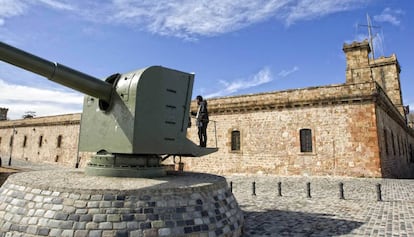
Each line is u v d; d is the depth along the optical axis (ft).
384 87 103.09
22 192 15.01
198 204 15.03
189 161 69.26
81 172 20.51
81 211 13.20
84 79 17.01
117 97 17.81
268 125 61.16
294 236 17.25
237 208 18.30
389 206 26.45
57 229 12.89
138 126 16.63
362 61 62.54
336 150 53.42
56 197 13.88
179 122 19.17
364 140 51.26
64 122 99.66
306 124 57.06
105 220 12.97
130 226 12.94
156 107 17.72
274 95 61.31
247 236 17.24
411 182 44.32
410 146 105.40
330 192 35.45
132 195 13.79
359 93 52.16
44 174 19.01
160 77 18.12
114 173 17.80
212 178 19.24
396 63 102.01
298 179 51.13
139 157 18.49
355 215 22.88
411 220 21.08
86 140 20.11
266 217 22.31
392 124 69.26
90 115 20.10
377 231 18.28
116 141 17.46
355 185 41.37
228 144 65.16
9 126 130.00
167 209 13.96
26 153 115.55
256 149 61.62
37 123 112.37
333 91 54.85
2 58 14.23
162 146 17.90
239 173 62.54
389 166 57.36
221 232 15.15
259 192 36.09
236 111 65.41
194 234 13.97
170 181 17.03
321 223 20.38
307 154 55.93
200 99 23.30
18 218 13.93
